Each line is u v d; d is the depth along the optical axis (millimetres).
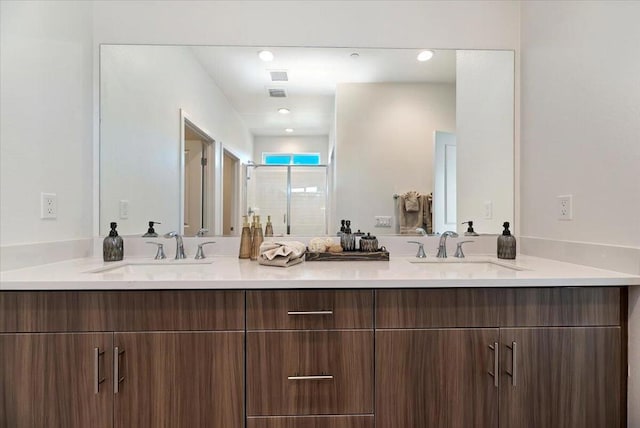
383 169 1872
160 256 1609
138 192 1754
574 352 1104
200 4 1734
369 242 1646
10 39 1176
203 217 1824
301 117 1880
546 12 1518
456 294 1099
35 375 1036
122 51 1717
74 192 1529
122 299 1056
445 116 1839
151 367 1060
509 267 1385
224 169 1845
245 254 1671
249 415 1078
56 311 1043
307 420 1087
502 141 1768
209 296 1072
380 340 1092
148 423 1060
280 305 1082
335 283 1069
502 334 1099
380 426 1092
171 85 1782
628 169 1104
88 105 1636
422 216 1859
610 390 1101
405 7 1771
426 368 1097
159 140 1780
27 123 1252
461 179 1830
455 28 1768
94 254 1671
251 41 1749
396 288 1093
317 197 1880
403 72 1831
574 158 1346
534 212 1615
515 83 1743
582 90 1299
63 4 1445
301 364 1085
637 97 1072
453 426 1099
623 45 1118
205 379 1070
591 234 1261
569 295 1106
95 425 1049
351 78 1846
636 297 1091
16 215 1208
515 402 1098
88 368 1045
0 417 1032
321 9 1765
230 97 1838
